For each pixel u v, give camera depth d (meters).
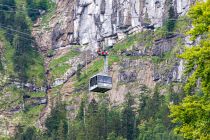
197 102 107.56
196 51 108.62
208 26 108.31
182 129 106.88
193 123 106.88
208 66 106.75
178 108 108.75
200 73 108.00
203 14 108.25
